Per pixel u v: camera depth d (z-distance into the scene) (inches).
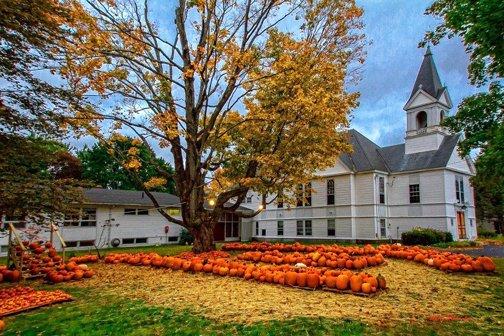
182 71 510.3
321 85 498.9
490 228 1556.3
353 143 1114.7
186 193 527.5
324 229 1098.1
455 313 188.4
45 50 304.7
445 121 513.7
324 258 362.6
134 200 1047.0
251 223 1398.9
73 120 392.8
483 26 270.1
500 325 166.9
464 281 287.7
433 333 154.5
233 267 337.1
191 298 237.3
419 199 991.0
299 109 457.7
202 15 491.2
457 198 1004.6
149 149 529.0
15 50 289.0
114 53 457.7
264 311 195.3
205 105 526.3
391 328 161.0
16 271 342.3
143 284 301.1
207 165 529.3
